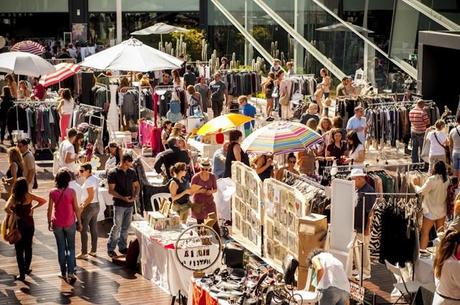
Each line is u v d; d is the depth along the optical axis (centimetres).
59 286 1669
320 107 3077
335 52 3847
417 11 3288
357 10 3691
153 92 3056
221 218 1955
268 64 4394
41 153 2792
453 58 2852
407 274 1552
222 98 3312
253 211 1762
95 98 3094
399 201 1497
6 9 5047
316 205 1609
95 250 1836
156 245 1647
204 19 4984
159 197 1891
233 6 4697
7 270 1762
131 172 1817
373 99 2811
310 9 4028
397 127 2688
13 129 2786
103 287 1662
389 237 1492
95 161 2234
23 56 2869
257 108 3550
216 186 1820
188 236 1587
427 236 1686
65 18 5097
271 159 1936
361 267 1482
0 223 2047
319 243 1525
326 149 2117
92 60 2652
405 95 2842
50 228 1684
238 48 4669
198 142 2492
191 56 4725
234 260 1491
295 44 4159
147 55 2653
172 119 2977
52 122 2769
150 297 1609
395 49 3394
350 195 1504
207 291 1393
